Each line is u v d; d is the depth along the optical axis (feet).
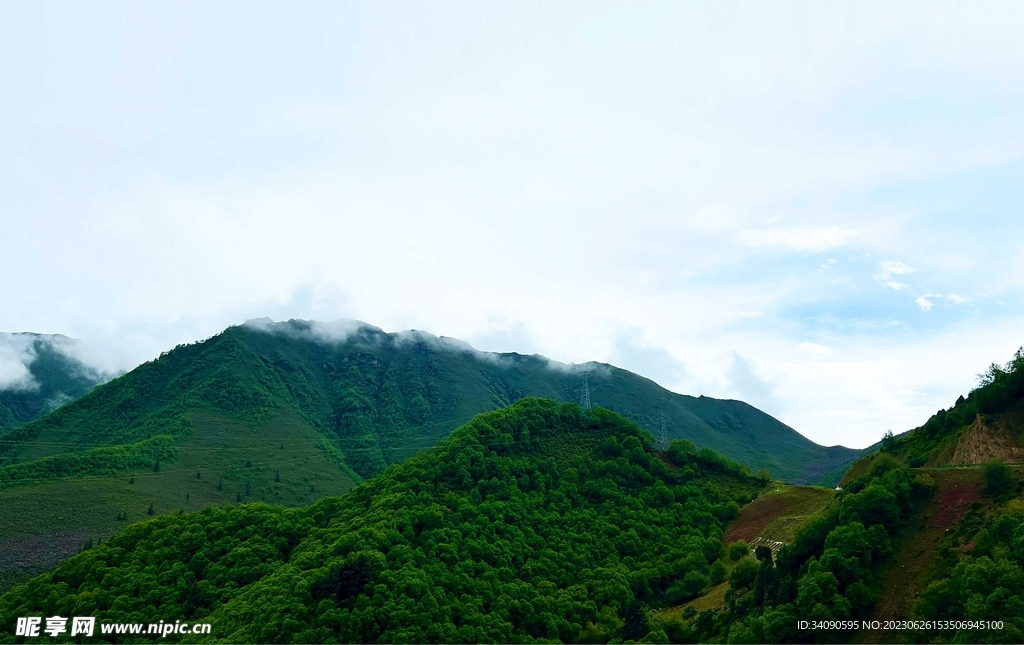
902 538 342.23
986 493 342.85
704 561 489.26
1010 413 417.28
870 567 332.19
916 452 492.13
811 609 319.47
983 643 255.29
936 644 277.23
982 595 272.51
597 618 428.56
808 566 345.51
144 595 460.14
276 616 393.09
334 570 416.67
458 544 468.75
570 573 474.90
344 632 382.63
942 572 312.71
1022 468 347.15
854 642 302.25
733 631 347.77
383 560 428.97
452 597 419.95
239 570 475.31
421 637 382.01
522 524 510.99
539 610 426.51
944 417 497.05
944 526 337.31
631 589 463.83
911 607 304.09
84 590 464.24
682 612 424.87
